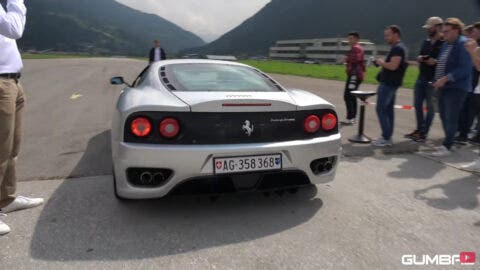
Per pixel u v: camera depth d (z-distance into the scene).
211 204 2.90
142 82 3.14
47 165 3.78
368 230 2.52
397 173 3.73
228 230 2.49
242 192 2.59
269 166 2.57
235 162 2.49
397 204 2.96
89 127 5.69
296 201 2.99
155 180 2.44
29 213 2.67
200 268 2.04
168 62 3.45
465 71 4.17
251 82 3.05
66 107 7.62
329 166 2.86
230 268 2.05
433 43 4.96
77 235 2.37
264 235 2.43
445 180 3.54
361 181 3.48
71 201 2.89
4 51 2.37
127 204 2.85
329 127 2.79
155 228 2.49
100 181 3.34
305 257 2.18
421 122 5.17
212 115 2.45
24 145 4.56
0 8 2.19
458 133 5.39
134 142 2.39
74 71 18.39
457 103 4.29
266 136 2.57
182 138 2.41
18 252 2.16
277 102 2.56
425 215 2.77
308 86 14.30
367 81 17.72
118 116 2.58
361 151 4.56
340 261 2.14
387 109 4.80
